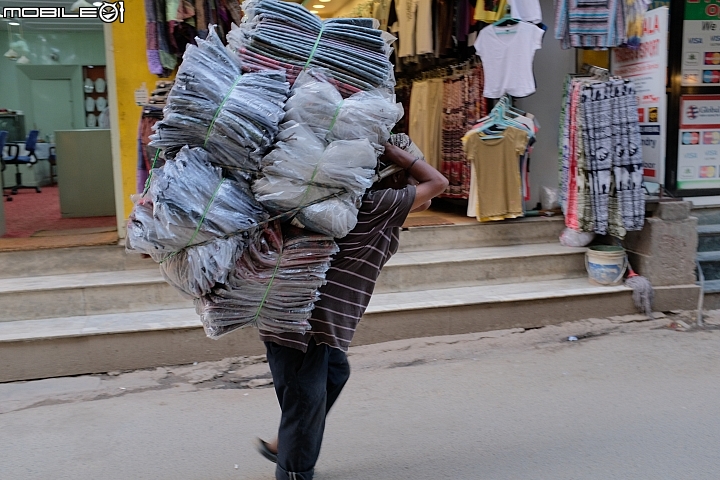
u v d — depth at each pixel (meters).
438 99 6.73
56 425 3.57
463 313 4.86
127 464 3.14
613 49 6.05
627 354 4.53
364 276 2.43
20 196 9.70
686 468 3.01
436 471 3.03
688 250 5.38
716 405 3.71
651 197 5.45
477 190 5.72
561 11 5.44
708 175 7.08
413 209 2.53
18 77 10.52
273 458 2.96
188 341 4.40
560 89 6.30
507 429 3.44
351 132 2.22
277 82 2.23
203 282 2.18
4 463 3.15
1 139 6.32
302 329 2.33
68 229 6.07
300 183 2.18
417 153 2.59
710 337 4.88
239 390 4.04
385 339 4.72
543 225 5.94
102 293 4.71
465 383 4.06
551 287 5.30
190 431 3.49
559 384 4.03
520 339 4.80
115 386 4.10
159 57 4.94
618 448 3.21
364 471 3.04
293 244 2.29
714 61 6.92
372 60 2.36
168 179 2.12
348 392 3.96
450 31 6.49
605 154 5.25
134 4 5.21
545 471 3.01
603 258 5.26
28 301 4.59
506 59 5.65
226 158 2.19
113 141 5.29
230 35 2.48
